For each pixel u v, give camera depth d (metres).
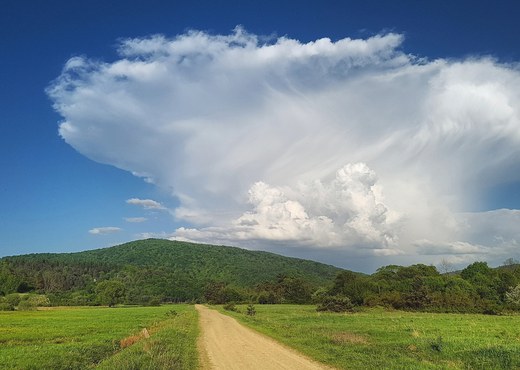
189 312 100.44
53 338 43.47
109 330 53.00
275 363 24.27
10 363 24.94
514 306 90.12
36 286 197.50
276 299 168.88
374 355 25.23
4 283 164.62
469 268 117.00
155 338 33.31
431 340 30.39
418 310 96.94
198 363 24.44
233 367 23.03
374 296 103.88
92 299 173.00
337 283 122.81
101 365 22.77
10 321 71.31
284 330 45.66
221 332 46.59
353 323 56.91
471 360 22.56
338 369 22.06
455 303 93.94
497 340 32.62
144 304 178.88
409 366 20.84
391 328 46.06
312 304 158.38
